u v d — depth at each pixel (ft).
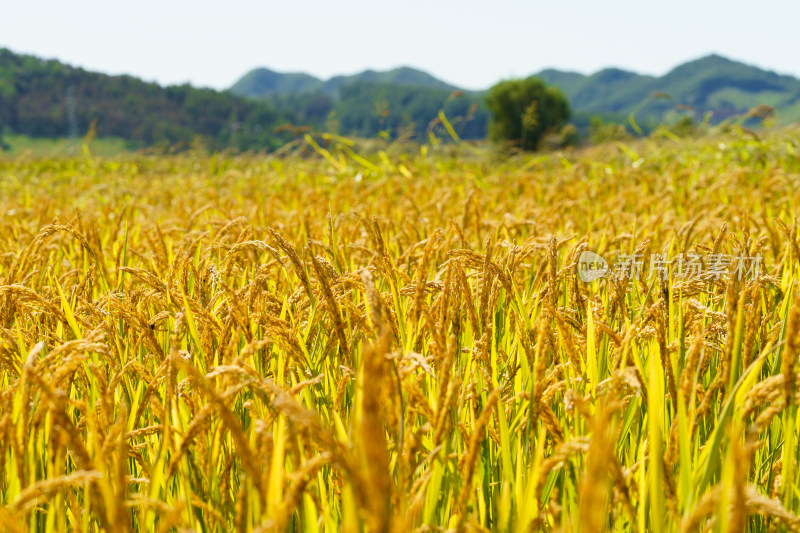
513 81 136.56
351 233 12.93
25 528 4.51
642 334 6.44
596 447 3.03
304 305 7.60
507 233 13.70
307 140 38.17
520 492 4.93
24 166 51.80
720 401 6.40
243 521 4.52
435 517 4.87
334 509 5.49
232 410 6.43
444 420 4.60
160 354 6.46
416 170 38.09
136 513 5.82
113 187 31.50
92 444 5.37
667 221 16.07
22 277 9.39
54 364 6.12
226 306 7.16
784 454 5.04
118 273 10.93
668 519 4.79
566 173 33.58
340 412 6.12
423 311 5.93
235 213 18.26
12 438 4.51
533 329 6.88
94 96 299.99
